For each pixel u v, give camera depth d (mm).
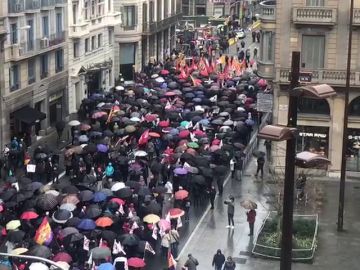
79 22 69062
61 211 33938
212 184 45438
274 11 49250
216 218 40594
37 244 30016
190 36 117188
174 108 60000
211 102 63031
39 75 60031
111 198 37281
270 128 14195
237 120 56438
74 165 45312
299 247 34406
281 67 49000
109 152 47938
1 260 22656
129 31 87938
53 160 48125
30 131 57844
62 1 64125
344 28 47312
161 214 38094
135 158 46438
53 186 41094
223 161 47188
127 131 52094
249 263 33750
